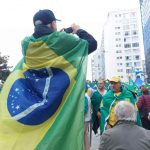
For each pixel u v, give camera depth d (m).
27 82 4.20
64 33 4.20
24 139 3.95
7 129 4.00
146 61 97.31
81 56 4.23
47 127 3.99
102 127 9.84
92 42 4.37
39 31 4.22
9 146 3.93
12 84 4.22
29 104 4.05
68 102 4.07
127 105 4.90
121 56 146.00
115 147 4.73
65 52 4.21
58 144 3.92
